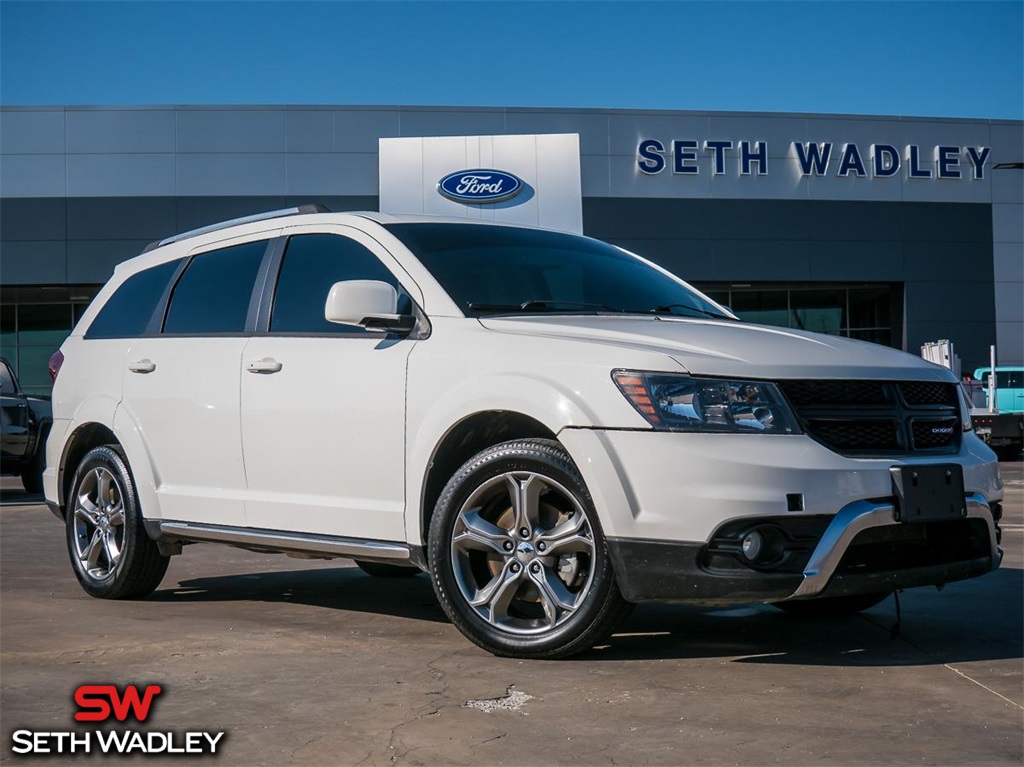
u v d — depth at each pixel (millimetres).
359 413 4535
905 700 3508
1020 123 34781
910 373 4152
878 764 2898
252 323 5148
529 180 31188
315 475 4715
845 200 33906
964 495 4039
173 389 5359
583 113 32875
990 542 4191
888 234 34062
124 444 5547
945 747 3035
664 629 4664
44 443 13703
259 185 32188
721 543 3713
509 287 4691
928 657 4129
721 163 33312
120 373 5715
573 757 2957
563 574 4051
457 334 4348
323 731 3201
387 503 4461
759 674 3850
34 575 6656
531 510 4062
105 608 5414
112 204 31938
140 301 5902
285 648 4344
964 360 34344
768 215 33562
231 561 7176
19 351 34469
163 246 6066
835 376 3949
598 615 3916
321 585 6172
